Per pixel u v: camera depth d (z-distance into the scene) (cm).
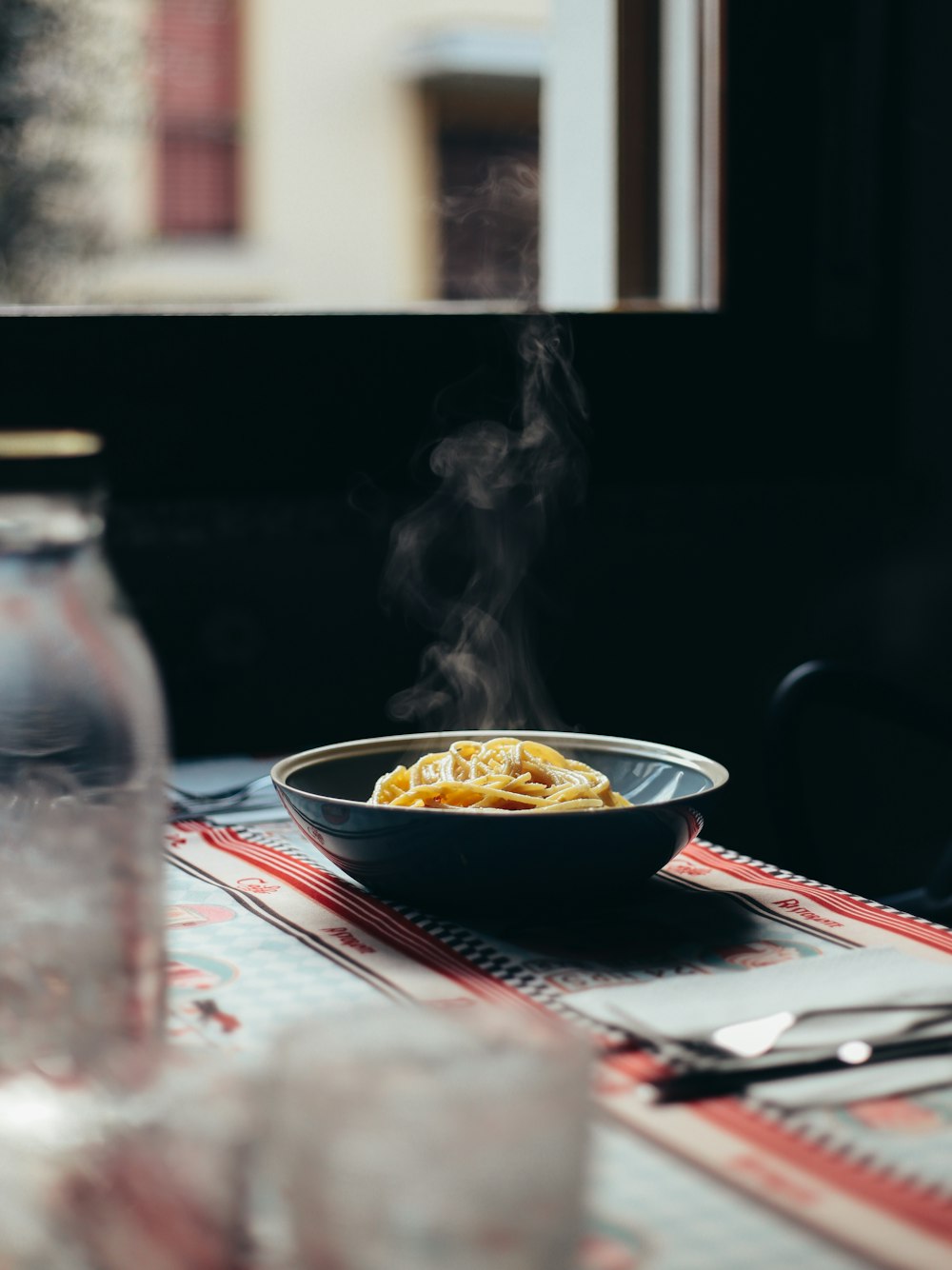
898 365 177
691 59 178
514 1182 28
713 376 168
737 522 171
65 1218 34
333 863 76
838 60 171
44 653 50
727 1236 37
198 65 600
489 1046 30
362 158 638
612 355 164
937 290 177
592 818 64
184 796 101
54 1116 36
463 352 158
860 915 70
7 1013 42
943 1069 49
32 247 213
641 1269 35
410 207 648
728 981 59
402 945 65
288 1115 30
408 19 639
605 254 195
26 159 209
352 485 155
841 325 174
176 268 598
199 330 148
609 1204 39
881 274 174
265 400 151
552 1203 29
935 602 182
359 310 154
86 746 50
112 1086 37
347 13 623
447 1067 30
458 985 59
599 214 197
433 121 651
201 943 65
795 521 174
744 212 169
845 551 177
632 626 168
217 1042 51
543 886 66
